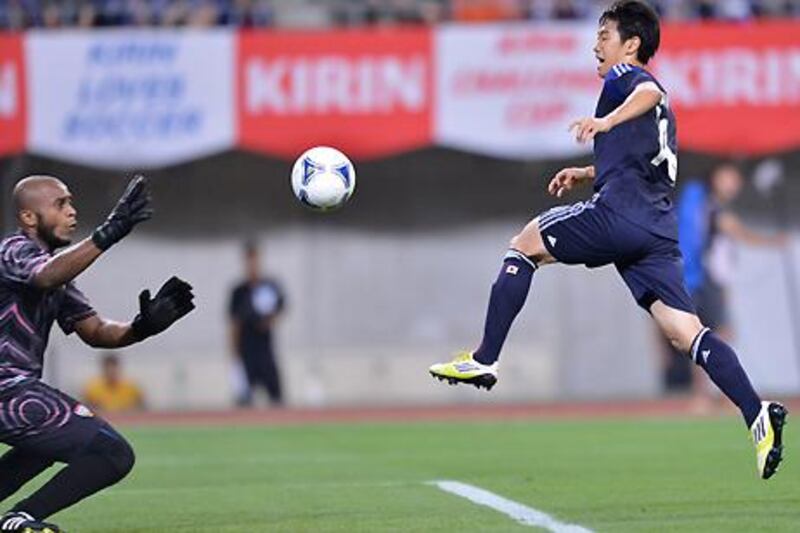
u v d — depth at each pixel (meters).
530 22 84.12
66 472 27.09
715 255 69.25
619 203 30.72
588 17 85.75
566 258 31.53
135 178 26.75
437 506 33.28
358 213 87.81
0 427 27.11
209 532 29.69
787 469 41.00
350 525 30.12
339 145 78.69
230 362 86.44
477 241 87.75
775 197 86.38
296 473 43.22
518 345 87.81
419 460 47.31
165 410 82.81
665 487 36.84
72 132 78.81
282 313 86.06
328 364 87.44
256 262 81.81
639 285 31.09
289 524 30.56
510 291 31.70
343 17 91.44
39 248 27.31
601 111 31.16
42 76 78.75
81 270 26.53
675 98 78.44
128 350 86.12
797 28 78.44
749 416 29.61
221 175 87.19
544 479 39.62
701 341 30.34
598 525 29.25
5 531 26.44
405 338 87.88
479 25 79.38
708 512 31.27
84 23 84.50
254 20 87.25
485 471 42.66
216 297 87.06
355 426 65.81
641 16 31.50
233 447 54.56
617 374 87.81
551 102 78.75
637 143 30.75
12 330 27.33
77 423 27.28
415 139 78.69
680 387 87.12
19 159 83.62
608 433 58.09
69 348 85.00
